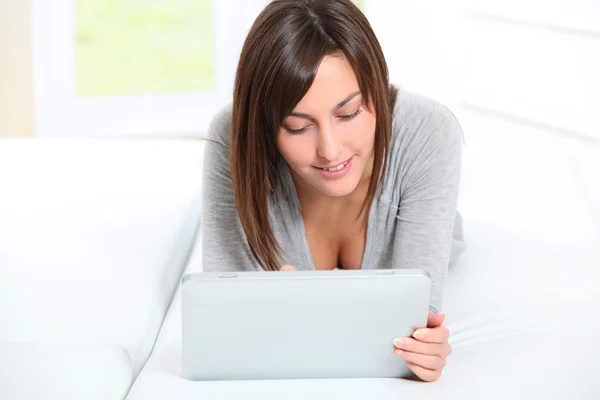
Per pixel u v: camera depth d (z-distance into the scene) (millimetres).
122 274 1614
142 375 1325
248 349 1229
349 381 1270
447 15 3209
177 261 1745
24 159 2051
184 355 1242
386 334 1227
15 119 3473
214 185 1433
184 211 1872
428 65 3318
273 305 1182
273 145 1327
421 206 1411
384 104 1248
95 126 3623
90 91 3596
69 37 3504
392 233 1504
